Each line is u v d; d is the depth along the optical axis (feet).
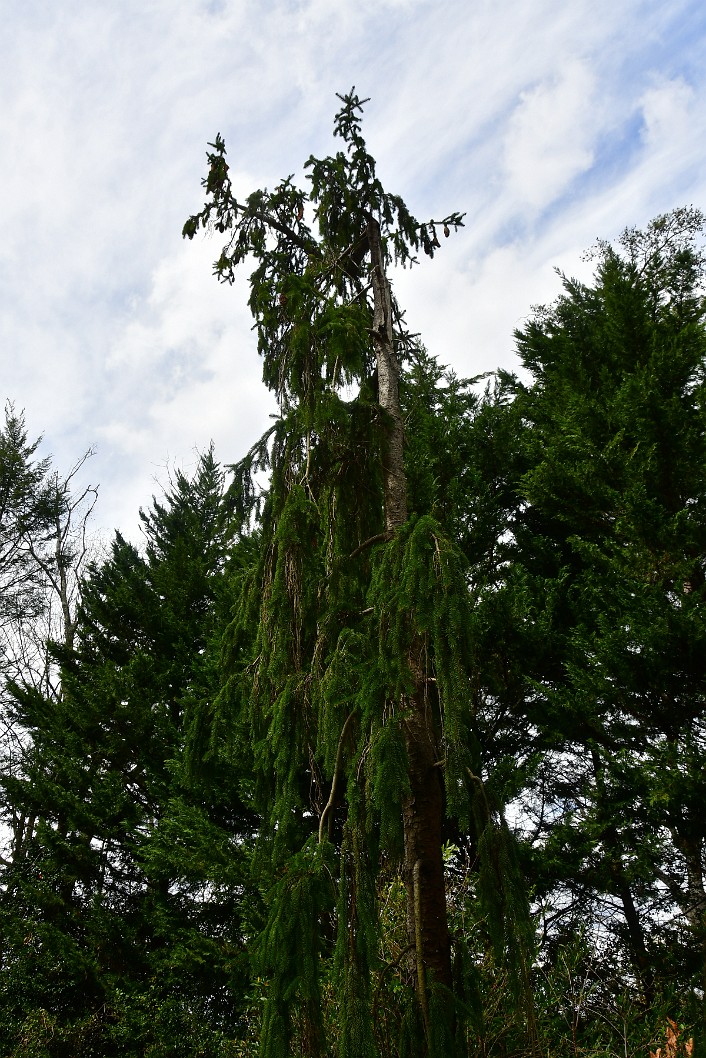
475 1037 14.33
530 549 36.91
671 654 25.68
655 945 24.27
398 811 10.96
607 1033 18.89
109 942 34.30
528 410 42.06
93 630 50.19
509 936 11.20
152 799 40.98
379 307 18.53
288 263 18.98
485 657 30.86
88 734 41.29
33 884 37.37
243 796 31.53
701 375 36.11
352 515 16.35
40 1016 32.60
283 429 16.21
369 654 12.85
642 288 44.14
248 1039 23.44
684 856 25.67
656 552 28.37
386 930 17.52
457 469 36.40
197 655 42.68
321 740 13.10
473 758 12.44
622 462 31.99
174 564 52.13
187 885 35.53
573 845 26.50
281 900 11.04
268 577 15.60
